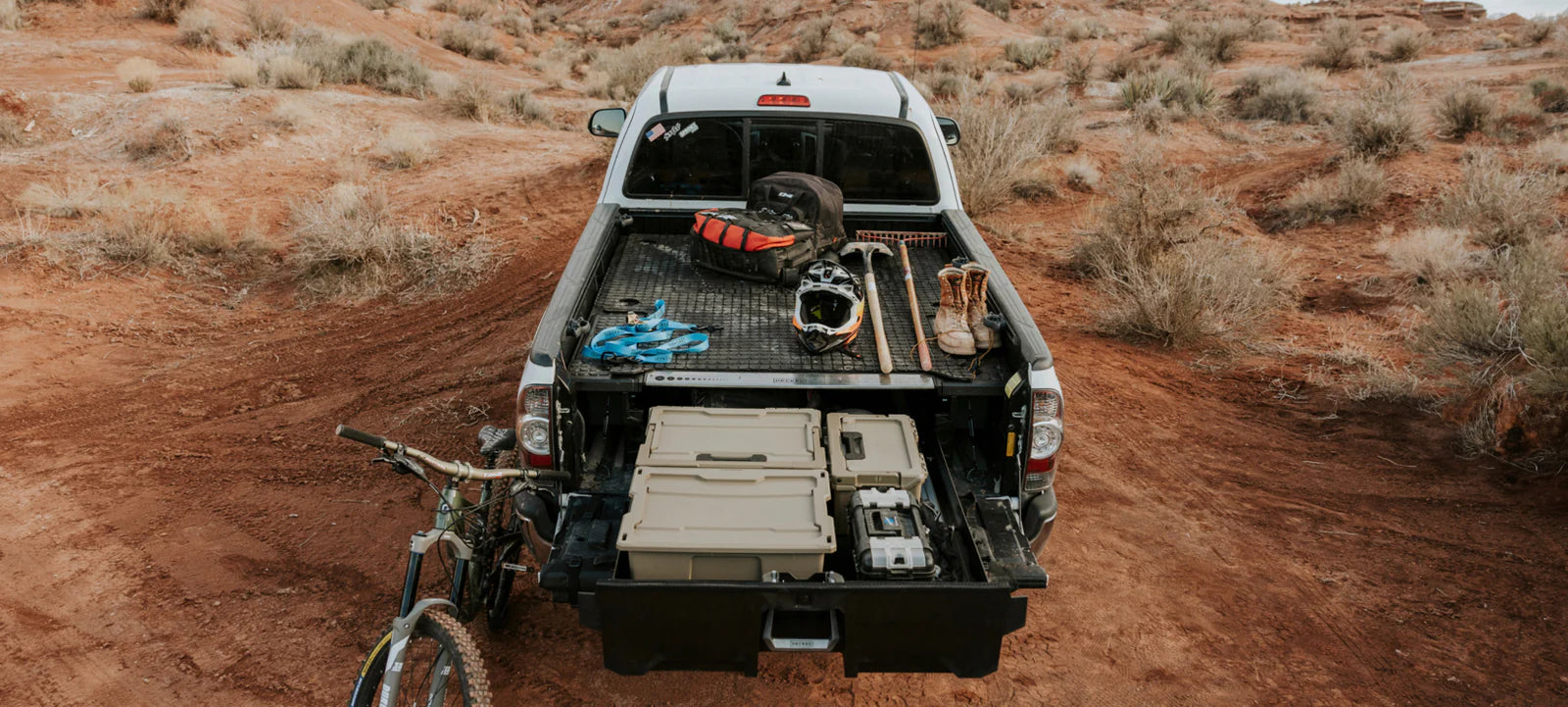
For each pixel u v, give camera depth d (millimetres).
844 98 5031
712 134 5031
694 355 3729
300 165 12422
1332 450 5867
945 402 3801
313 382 6648
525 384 3301
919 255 5059
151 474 5352
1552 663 3945
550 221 10617
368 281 8648
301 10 26906
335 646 3953
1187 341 7672
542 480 3439
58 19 20141
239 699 3637
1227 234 10398
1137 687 3822
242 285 8703
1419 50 27766
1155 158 11086
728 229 4441
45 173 11180
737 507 3033
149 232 9008
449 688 3627
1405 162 12680
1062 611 4309
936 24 37781
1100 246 9523
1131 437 6051
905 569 2936
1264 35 36750
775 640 2979
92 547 4613
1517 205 9703
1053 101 18062
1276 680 3879
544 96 22172
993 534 3295
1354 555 4766
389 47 20031
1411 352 7184
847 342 3787
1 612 4109
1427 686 3834
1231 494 5375
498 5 48562
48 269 8320
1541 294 6746
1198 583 4535
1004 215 11805
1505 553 4730
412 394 6441
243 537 4730
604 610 2863
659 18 51406
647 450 3266
